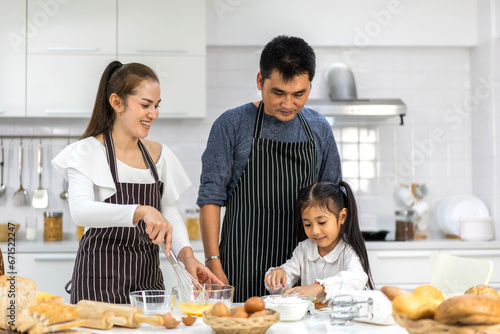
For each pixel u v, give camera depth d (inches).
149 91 65.8
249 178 76.2
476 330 38.8
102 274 65.2
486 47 143.9
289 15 147.5
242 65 149.5
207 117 148.6
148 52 136.8
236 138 76.4
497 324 39.0
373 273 128.8
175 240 69.6
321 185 73.4
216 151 76.2
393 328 50.9
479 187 148.6
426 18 149.1
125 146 68.7
